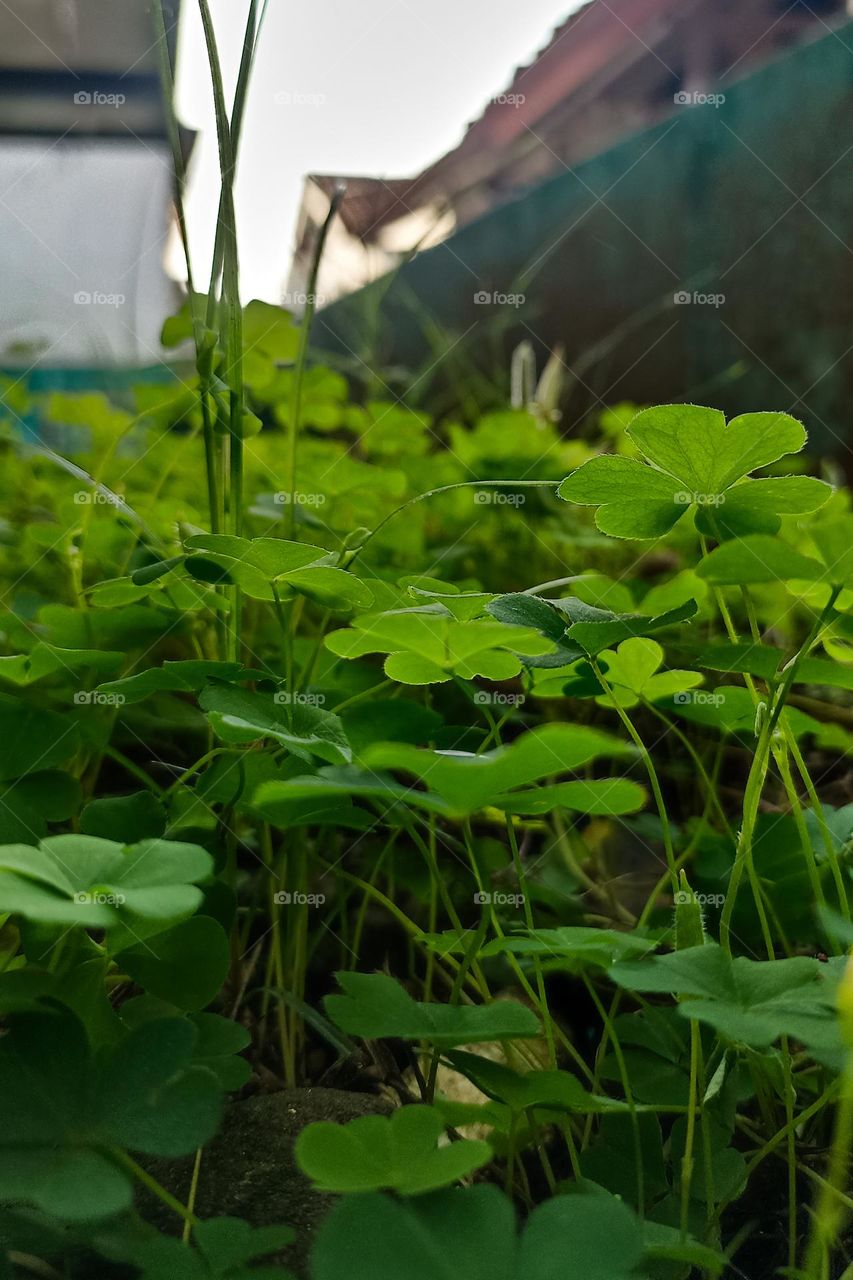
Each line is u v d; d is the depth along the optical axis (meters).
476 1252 0.12
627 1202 0.15
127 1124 0.13
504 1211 0.12
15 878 0.13
